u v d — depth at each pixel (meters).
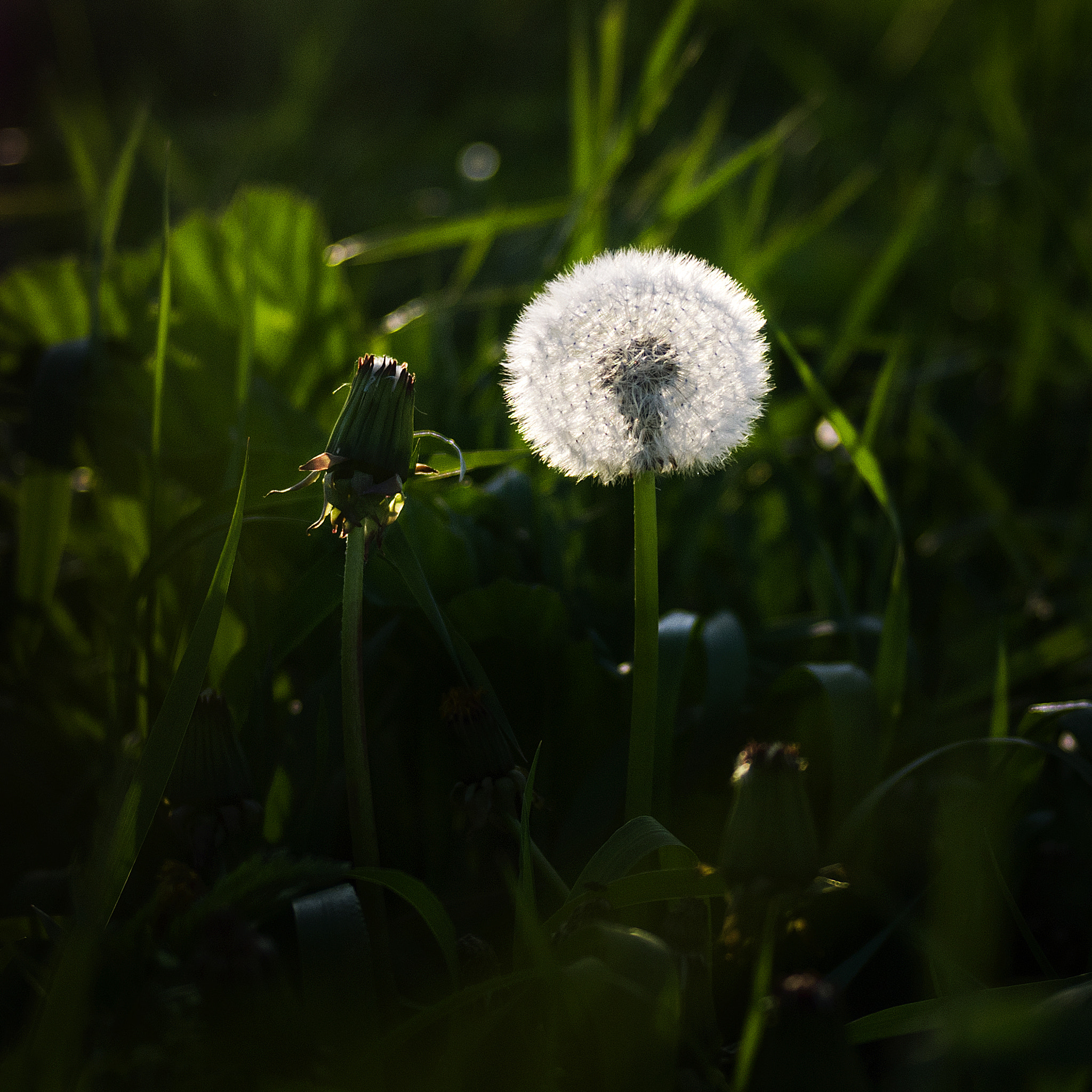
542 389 0.33
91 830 0.42
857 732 0.39
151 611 0.40
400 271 0.98
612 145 0.60
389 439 0.33
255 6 1.77
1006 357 0.68
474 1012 0.33
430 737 0.41
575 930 0.32
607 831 0.40
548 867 0.35
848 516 0.50
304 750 0.40
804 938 0.33
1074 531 0.57
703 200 0.56
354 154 1.31
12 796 0.43
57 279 0.50
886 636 0.41
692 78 1.57
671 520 0.49
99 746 0.44
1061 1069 0.31
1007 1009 0.30
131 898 0.38
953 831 0.36
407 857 0.41
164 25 1.76
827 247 0.93
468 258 0.59
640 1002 0.30
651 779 0.36
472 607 0.40
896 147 1.13
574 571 0.47
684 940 0.32
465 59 1.78
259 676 0.39
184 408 0.46
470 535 0.44
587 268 0.34
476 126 1.51
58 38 1.50
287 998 0.31
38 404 0.44
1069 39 1.04
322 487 0.40
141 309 0.50
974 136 1.04
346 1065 0.32
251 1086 0.31
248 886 0.32
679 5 0.53
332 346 0.51
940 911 0.35
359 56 1.75
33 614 0.44
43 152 0.98
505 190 1.15
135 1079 0.31
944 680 0.47
